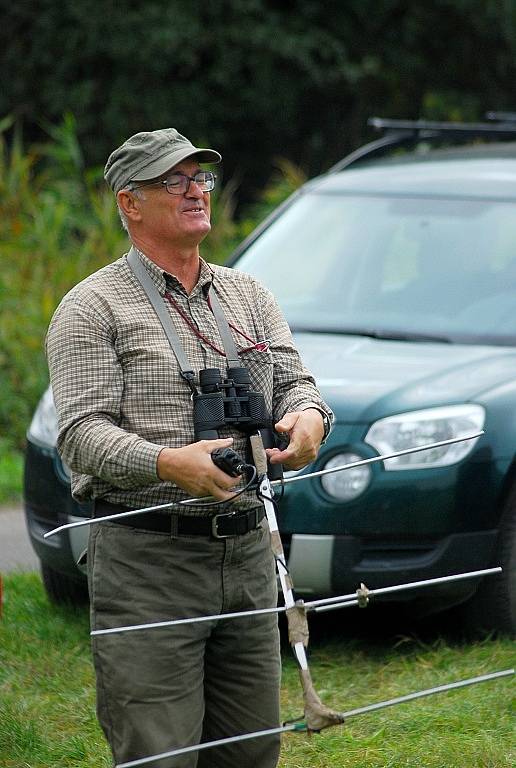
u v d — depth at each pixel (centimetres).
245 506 1330
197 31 6906
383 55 7650
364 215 2611
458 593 2042
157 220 1322
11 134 7175
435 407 2041
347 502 1991
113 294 1320
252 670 1368
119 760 1323
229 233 4772
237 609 1347
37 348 3778
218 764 1405
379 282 2473
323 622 2291
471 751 1694
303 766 1688
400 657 2088
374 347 2277
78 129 7050
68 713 1878
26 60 7112
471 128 2795
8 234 4228
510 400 2086
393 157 2917
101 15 6844
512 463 2048
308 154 7906
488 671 1969
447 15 7688
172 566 1311
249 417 1314
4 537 2953
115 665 1307
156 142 1314
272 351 1408
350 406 2047
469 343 2294
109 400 1292
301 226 2645
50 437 2188
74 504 2109
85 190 4653
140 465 1253
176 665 1309
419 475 1997
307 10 7294
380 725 1788
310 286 2500
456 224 2531
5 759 1722
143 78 7038
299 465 1345
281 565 1280
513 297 2372
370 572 1992
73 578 2189
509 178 2622
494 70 8031
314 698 1195
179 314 1332
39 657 2094
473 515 2022
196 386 1313
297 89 7300
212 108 7244
